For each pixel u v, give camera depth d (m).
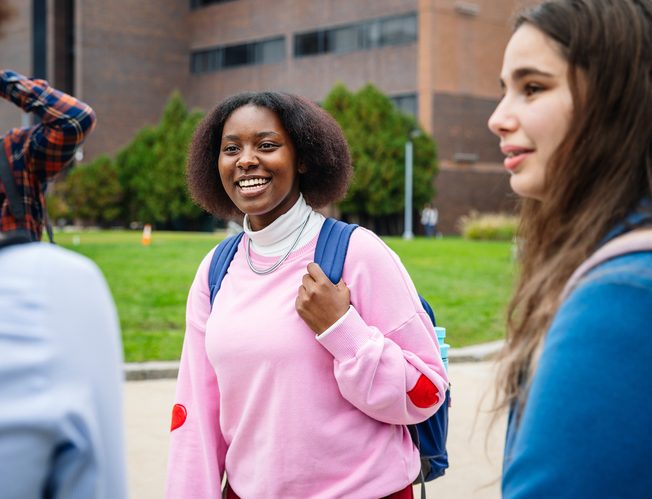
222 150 2.39
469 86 43.19
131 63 52.81
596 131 1.16
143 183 42.84
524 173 1.25
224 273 2.37
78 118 3.20
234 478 2.24
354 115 37.81
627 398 0.98
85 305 1.02
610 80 1.14
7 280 0.98
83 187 44.31
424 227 40.44
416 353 2.18
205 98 53.84
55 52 53.47
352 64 45.25
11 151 3.17
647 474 0.97
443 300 11.93
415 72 42.38
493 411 1.35
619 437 0.98
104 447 1.03
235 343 2.17
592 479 0.98
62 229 45.09
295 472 2.10
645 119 1.14
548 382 1.04
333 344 2.05
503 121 1.25
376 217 39.88
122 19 52.41
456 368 7.99
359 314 2.18
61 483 0.98
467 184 43.19
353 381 2.03
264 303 2.22
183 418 2.35
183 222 44.81
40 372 0.95
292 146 2.37
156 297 11.89
